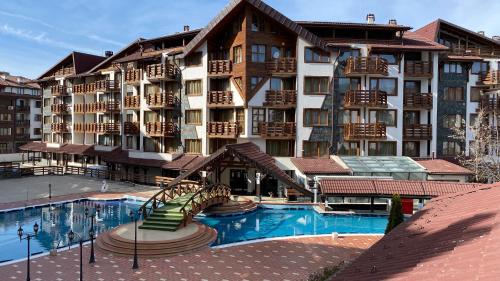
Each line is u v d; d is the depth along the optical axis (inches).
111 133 1894.7
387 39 1526.8
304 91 1439.5
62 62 2239.2
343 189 1088.8
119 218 1106.1
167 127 1589.6
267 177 1439.5
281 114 1483.8
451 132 1549.0
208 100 1488.7
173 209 951.0
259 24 1434.5
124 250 762.8
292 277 646.5
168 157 1551.4
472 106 1561.3
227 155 1151.0
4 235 929.5
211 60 1505.9
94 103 1975.9
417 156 1531.7
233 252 777.6
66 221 1066.7
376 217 1118.4
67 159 2209.6
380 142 1483.8
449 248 295.3
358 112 1469.0
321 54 1445.6
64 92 2159.2
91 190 1471.5
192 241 808.3
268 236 941.2
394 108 1464.1
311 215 1149.1
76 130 2111.2
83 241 863.7
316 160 1418.6
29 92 2942.9
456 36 1644.9
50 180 1694.1
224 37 1494.8
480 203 470.9
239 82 1448.1
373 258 369.7
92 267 690.2
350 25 1477.6
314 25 1477.6
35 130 2989.7
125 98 1786.4
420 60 1502.2
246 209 1169.4
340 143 1465.3
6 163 2122.3
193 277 647.1
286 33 1450.5
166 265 701.3
